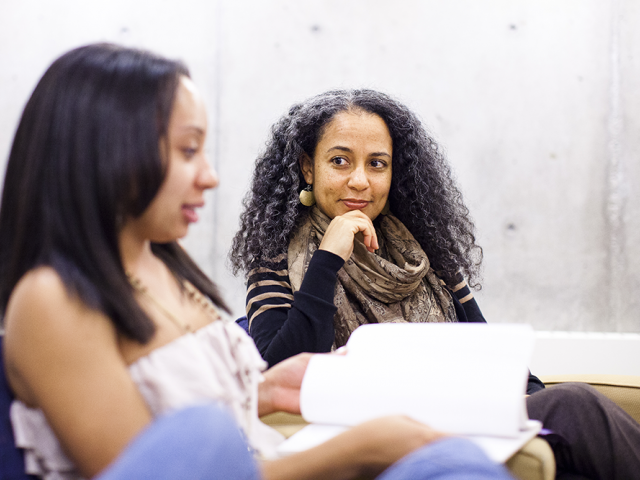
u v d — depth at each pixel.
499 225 2.64
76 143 0.61
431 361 0.77
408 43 2.67
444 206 1.58
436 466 0.46
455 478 0.45
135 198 0.64
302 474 0.62
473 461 0.46
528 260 2.64
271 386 0.94
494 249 2.65
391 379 0.76
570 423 0.92
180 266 0.85
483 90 2.64
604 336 2.36
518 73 2.62
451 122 2.65
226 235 2.75
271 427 0.93
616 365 2.30
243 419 0.77
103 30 2.77
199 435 0.44
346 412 0.77
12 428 0.64
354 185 1.40
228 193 2.75
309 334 1.23
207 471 0.42
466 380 0.73
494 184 2.64
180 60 0.70
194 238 2.75
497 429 0.71
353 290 1.40
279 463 0.63
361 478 0.63
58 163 0.61
